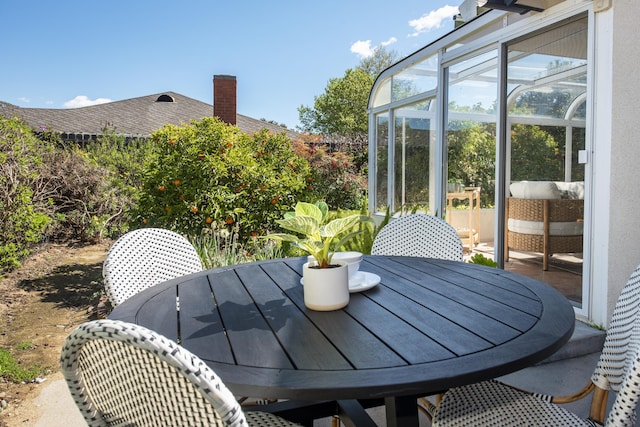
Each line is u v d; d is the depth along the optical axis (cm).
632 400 103
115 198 741
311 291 147
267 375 100
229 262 392
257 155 615
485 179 457
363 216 147
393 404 130
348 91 2692
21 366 290
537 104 371
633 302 144
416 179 597
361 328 129
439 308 147
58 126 1414
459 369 101
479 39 439
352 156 1202
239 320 139
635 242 312
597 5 305
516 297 159
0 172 507
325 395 94
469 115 477
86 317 386
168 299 166
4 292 460
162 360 71
